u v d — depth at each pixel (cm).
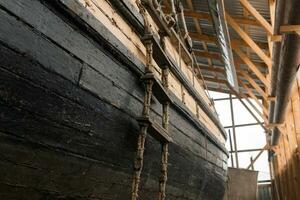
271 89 622
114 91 196
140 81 221
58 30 154
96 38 179
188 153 332
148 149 242
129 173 219
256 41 956
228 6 824
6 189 134
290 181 830
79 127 167
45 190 153
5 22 128
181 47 379
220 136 505
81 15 166
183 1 909
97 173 186
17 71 132
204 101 418
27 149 139
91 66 176
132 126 215
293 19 358
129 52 211
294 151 744
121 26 224
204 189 410
